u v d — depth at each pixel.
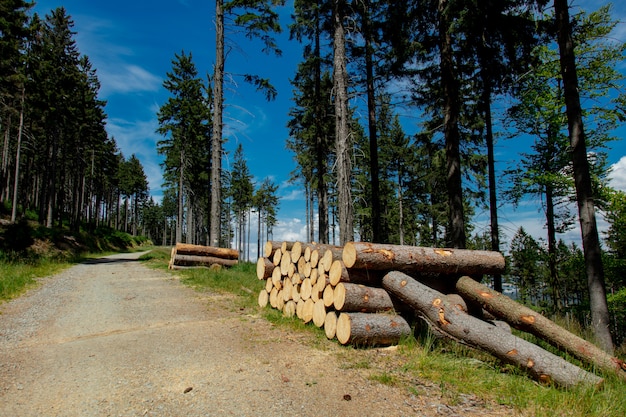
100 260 23.59
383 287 6.18
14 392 3.86
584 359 4.63
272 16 14.79
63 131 34.38
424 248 6.38
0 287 9.49
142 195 74.00
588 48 12.66
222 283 11.14
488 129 13.13
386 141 28.66
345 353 5.09
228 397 3.73
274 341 5.70
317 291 6.42
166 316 7.41
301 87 20.03
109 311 7.85
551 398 3.64
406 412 3.38
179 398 3.72
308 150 22.09
